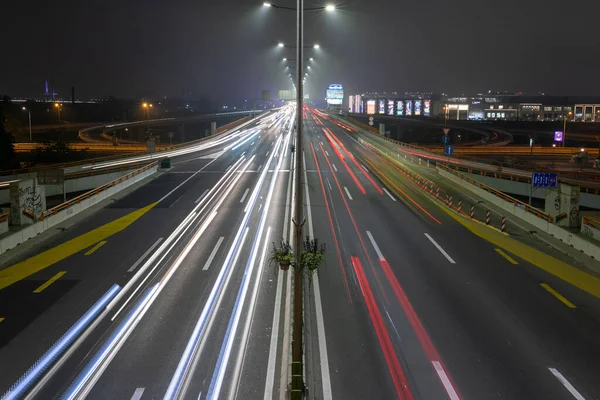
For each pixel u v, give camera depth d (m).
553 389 12.94
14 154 72.00
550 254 25.02
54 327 16.36
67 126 132.38
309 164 56.50
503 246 26.25
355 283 20.45
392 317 17.23
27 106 170.00
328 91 184.25
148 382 13.11
